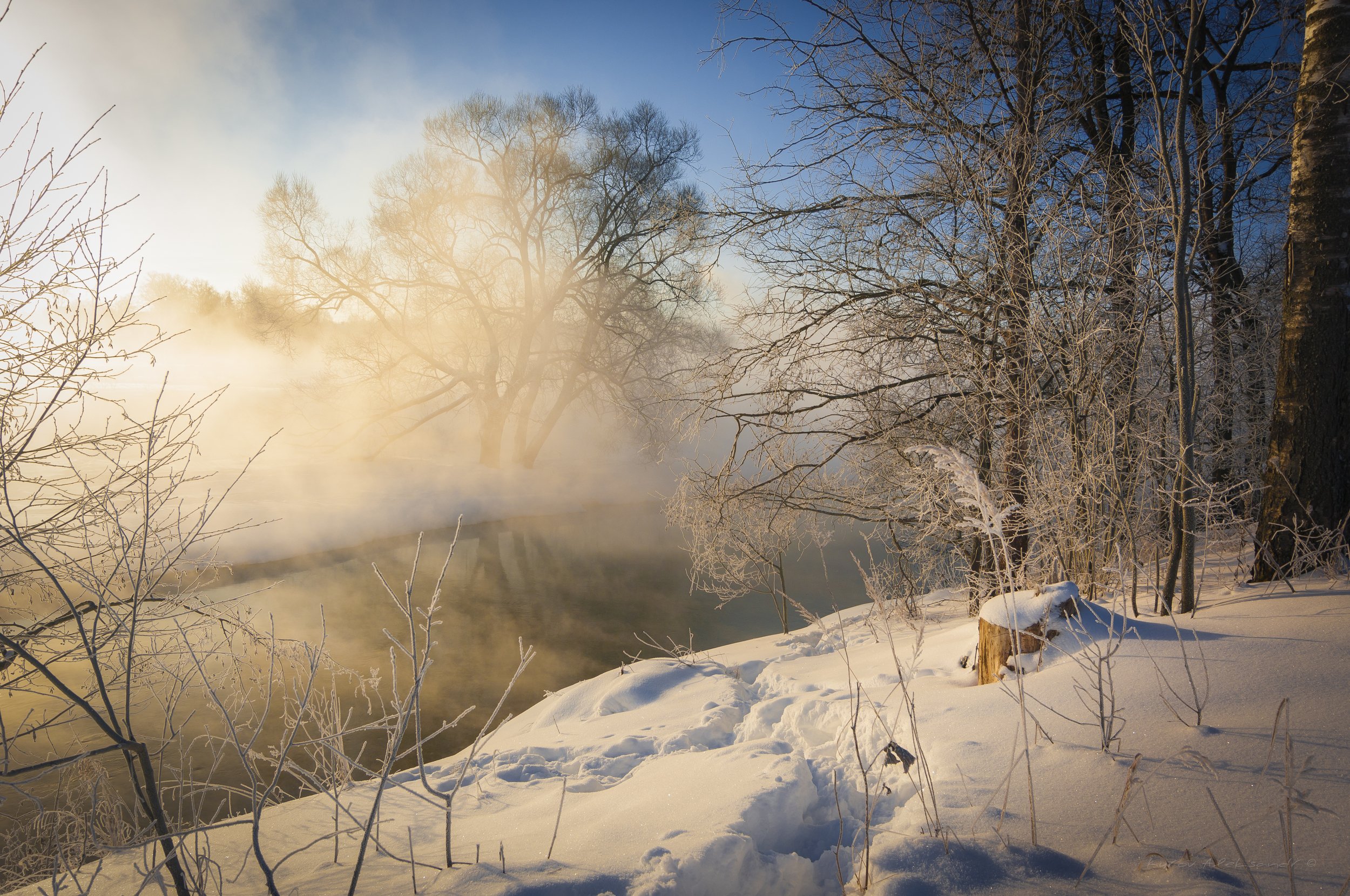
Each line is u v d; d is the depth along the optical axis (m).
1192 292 7.44
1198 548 7.49
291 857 2.99
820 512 9.04
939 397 8.30
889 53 8.12
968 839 2.31
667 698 5.59
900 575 9.23
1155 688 3.04
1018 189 6.91
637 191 25.73
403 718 2.57
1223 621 3.80
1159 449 6.09
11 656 3.54
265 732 7.39
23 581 3.95
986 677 3.89
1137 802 2.32
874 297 8.22
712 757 3.50
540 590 14.73
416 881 2.52
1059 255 6.36
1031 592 4.04
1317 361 5.33
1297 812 1.78
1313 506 5.29
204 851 3.14
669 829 2.67
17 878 3.13
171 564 3.51
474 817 3.38
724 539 8.96
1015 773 2.66
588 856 2.55
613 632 12.08
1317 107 5.47
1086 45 8.12
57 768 2.40
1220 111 6.60
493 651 10.94
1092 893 1.96
